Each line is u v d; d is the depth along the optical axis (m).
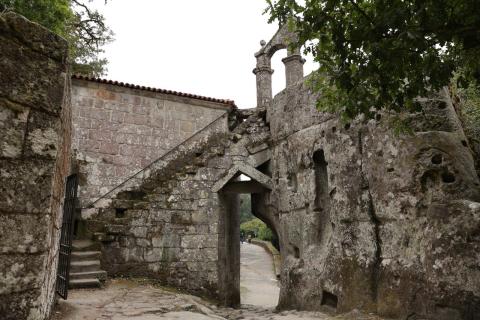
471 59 3.88
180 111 13.00
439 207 5.15
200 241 9.53
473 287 4.56
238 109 13.38
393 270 5.66
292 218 8.47
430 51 3.89
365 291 6.02
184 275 9.25
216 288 9.45
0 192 2.52
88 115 11.81
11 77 2.65
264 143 10.02
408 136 5.80
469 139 6.36
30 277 2.59
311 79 5.95
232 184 10.17
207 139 12.22
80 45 18.25
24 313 2.53
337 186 7.02
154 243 9.17
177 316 5.83
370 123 6.48
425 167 5.55
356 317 5.80
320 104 5.45
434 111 5.89
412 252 5.47
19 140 2.64
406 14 3.48
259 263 21.48
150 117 12.57
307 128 8.21
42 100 2.79
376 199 6.16
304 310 7.40
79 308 5.91
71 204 5.81
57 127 2.87
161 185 9.61
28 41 2.77
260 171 10.42
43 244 2.69
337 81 4.29
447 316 4.76
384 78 4.10
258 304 11.20
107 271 8.68
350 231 6.57
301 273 7.72
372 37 3.81
